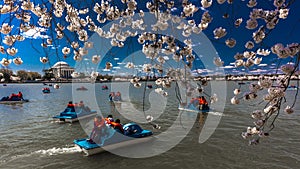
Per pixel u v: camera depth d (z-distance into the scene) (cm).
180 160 1135
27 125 1920
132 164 1095
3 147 1322
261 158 1143
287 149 1253
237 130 1667
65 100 4000
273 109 312
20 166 1073
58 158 1160
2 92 6694
